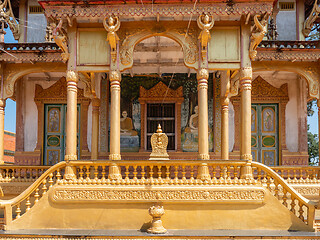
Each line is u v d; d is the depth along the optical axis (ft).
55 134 39.60
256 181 23.17
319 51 32.09
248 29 24.93
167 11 23.65
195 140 38.42
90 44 25.21
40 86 39.75
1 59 31.99
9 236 21.18
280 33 40.29
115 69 24.70
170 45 30.66
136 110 38.96
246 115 24.38
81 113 39.19
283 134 38.73
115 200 22.53
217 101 38.40
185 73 39.32
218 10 23.58
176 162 23.22
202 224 22.44
